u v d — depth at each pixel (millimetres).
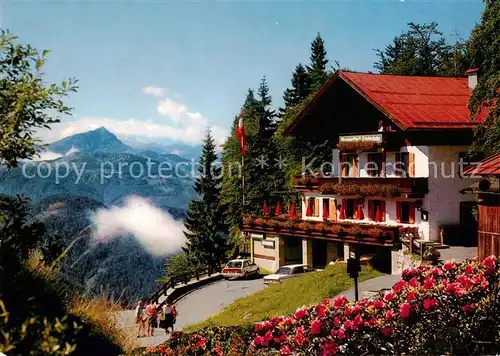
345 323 10570
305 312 11828
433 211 32812
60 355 4547
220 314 26297
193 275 39500
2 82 5863
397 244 31625
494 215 18281
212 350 13664
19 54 5871
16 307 6629
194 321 26719
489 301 10969
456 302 11008
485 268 12000
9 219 6180
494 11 24250
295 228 39719
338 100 38188
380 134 34031
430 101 35375
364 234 33688
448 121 32875
